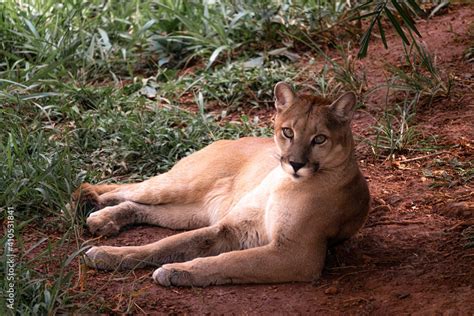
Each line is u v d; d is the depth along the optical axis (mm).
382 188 11289
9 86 13781
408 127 13031
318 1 17234
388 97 14039
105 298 8617
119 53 16000
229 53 15781
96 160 12031
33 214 10453
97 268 9180
